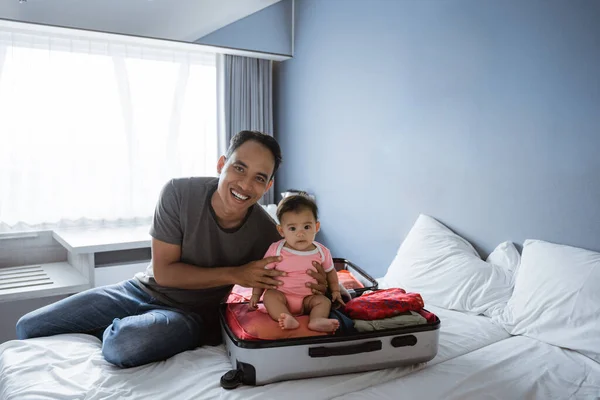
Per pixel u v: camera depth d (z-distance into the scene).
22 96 3.07
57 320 1.79
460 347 1.77
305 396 1.35
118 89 3.38
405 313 1.60
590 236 1.99
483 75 2.39
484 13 2.37
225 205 1.68
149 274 1.89
